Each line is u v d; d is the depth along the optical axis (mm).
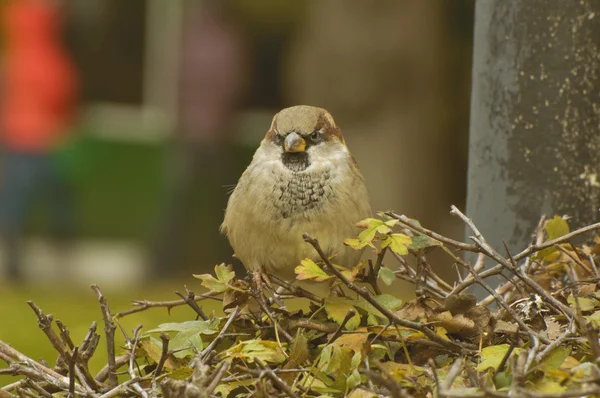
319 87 23203
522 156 8539
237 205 8164
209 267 26422
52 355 12656
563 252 7605
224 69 24000
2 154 23297
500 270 6938
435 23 23172
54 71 23047
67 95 23359
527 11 8477
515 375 5625
